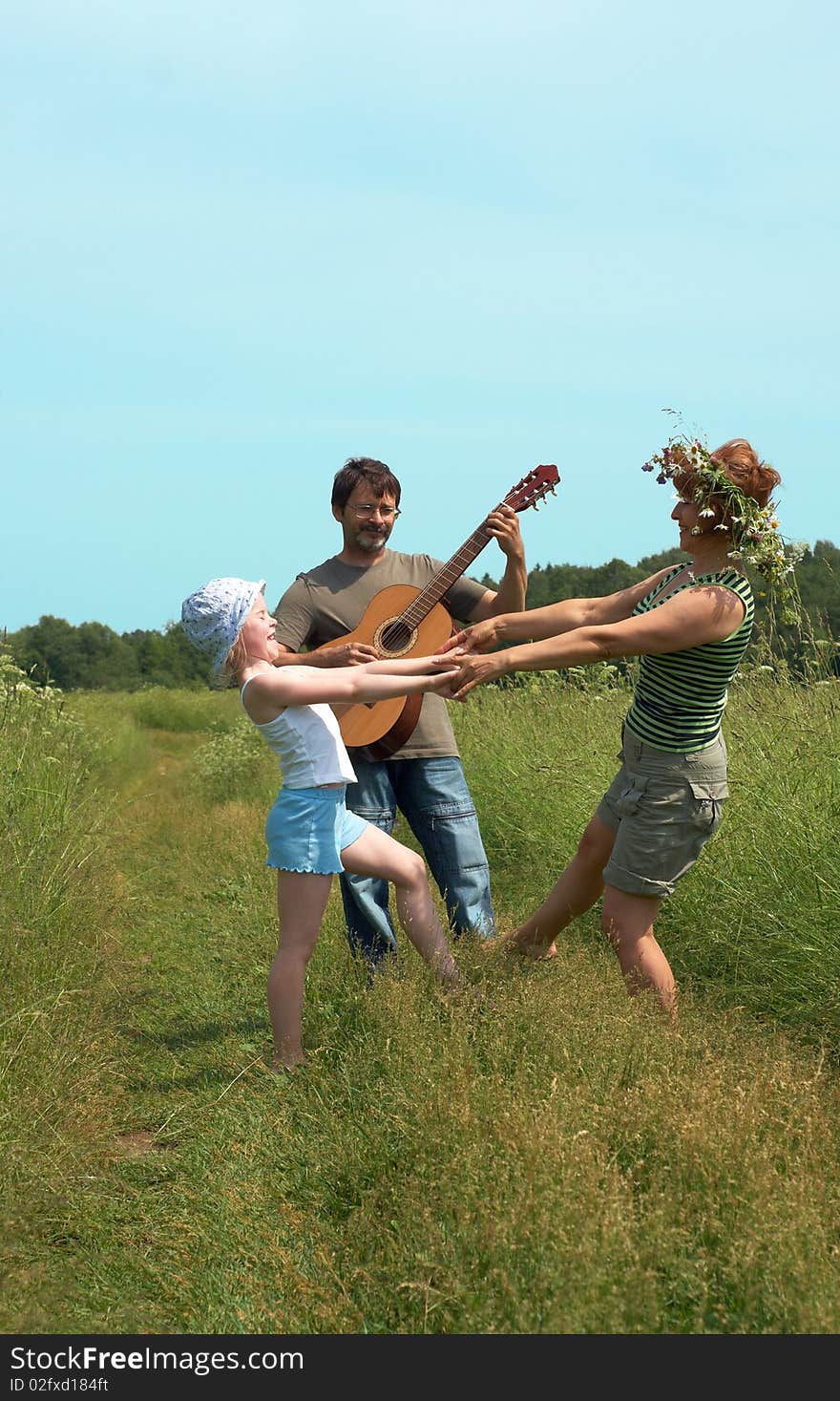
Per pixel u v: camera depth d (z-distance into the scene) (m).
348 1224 3.03
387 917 4.96
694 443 3.95
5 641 9.21
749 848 5.26
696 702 3.96
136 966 6.06
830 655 6.26
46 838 6.27
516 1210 2.67
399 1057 3.72
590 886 4.39
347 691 4.15
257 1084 4.12
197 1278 3.00
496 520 4.83
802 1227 2.59
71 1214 3.36
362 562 5.08
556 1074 3.34
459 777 4.99
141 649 32.41
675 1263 2.57
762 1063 3.59
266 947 6.23
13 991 4.65
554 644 3.96
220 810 11.35
